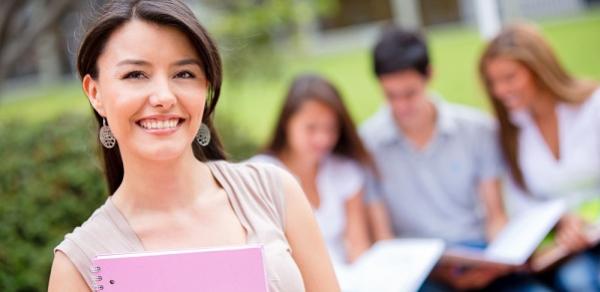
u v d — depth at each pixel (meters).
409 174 3.81
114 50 1.61
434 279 3.46
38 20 5.27
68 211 3.80
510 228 3.51
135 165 1.67
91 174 3.83
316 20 9.50
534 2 9.00
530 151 3.69
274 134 3.63
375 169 3.75
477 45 8.71
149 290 1.57
